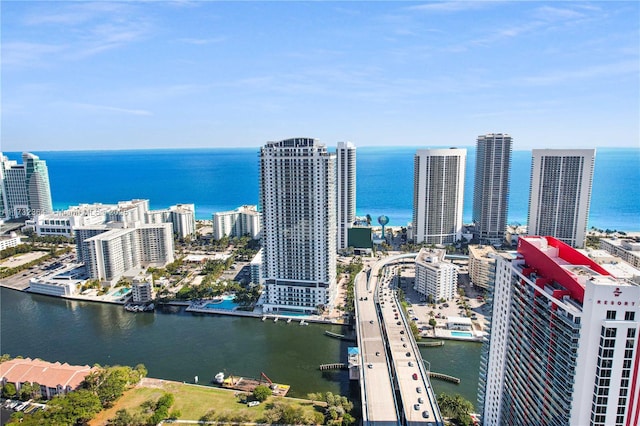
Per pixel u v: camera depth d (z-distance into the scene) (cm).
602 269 13250
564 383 12769
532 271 15275
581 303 12456
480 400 19312
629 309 11581
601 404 12162
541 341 14050
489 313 18388
